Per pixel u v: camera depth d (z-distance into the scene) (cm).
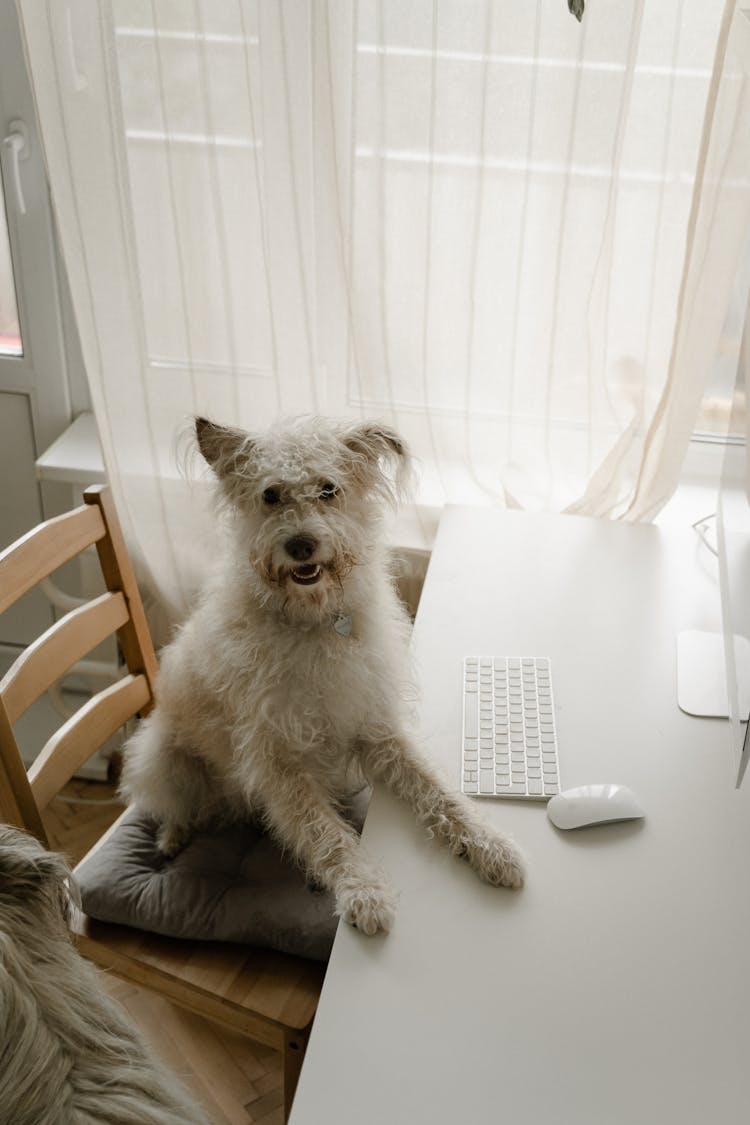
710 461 247
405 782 159
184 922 168
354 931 133
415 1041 117
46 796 175
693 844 144
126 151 212
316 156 208
